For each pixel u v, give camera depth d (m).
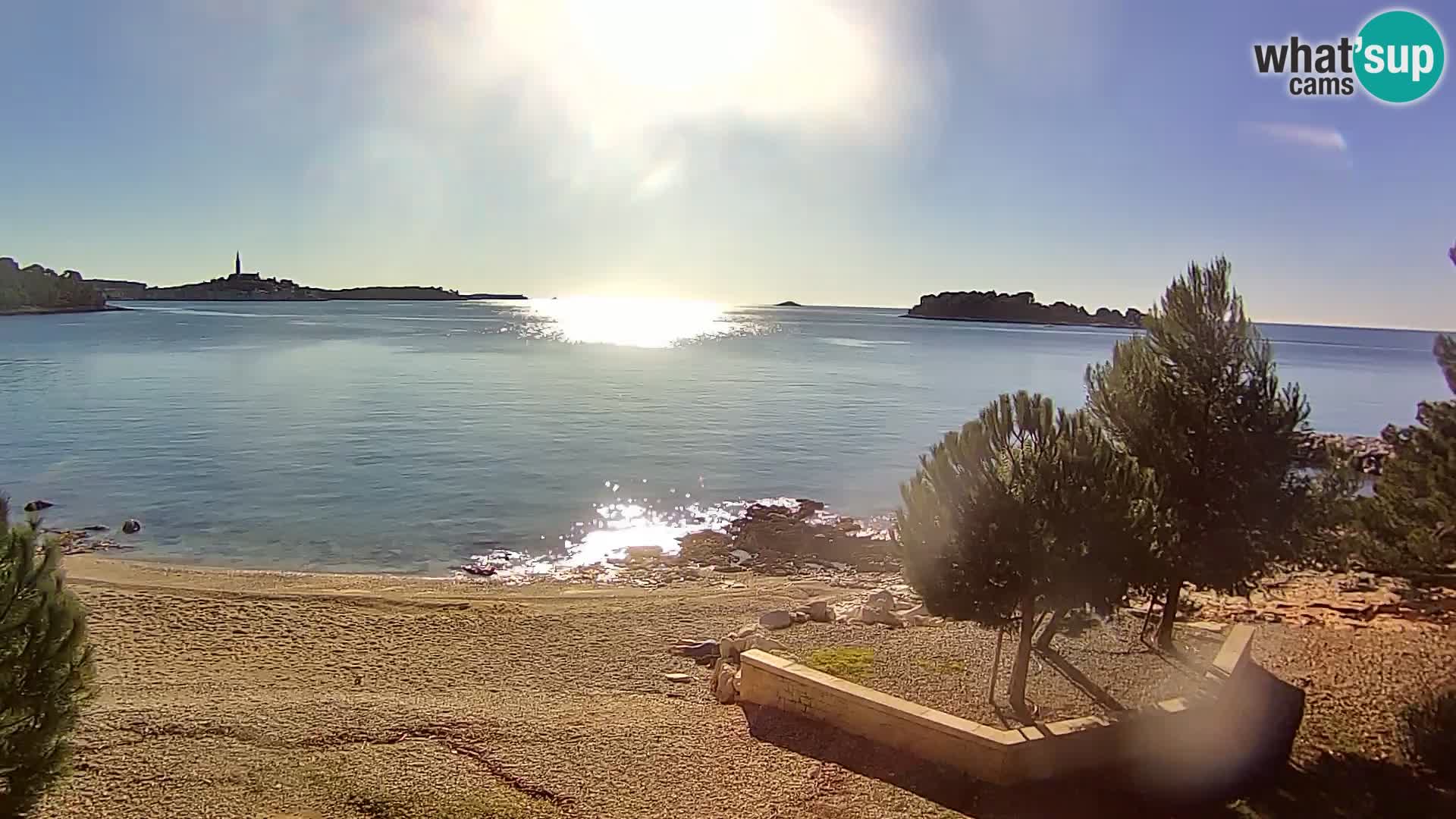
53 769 5.73
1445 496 11.36
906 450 38.75
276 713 10.30
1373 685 10.84
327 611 16.23
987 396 61.34
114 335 109.06
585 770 8.72
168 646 14.05
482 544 23.30
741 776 8.55
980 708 9.44
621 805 7.94
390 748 9.23
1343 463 10.77
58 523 24.45
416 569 21.08
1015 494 8.66
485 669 13.06
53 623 5.69
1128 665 10.96
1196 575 10.52
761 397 59.09
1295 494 10.38
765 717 10.35
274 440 38.31
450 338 120.62
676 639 14.69
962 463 8.85
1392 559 12.16
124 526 24.08
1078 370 85.12
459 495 28.56
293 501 27.34
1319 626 13.62
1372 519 12.49
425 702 11.09
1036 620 10.61
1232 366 10.50
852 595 17.95
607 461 34.81
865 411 52.28
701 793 8.18
